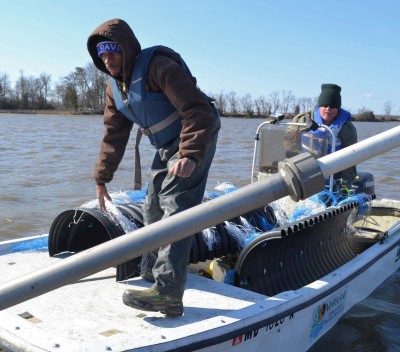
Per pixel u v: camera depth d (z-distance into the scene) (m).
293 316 3.56
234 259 4.45
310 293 3.72
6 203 10.02
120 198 4.65
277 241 3.89
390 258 5.50
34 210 9.53
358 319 4.67
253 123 58.41
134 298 3.11
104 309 3.25
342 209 4.45
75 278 2.02
